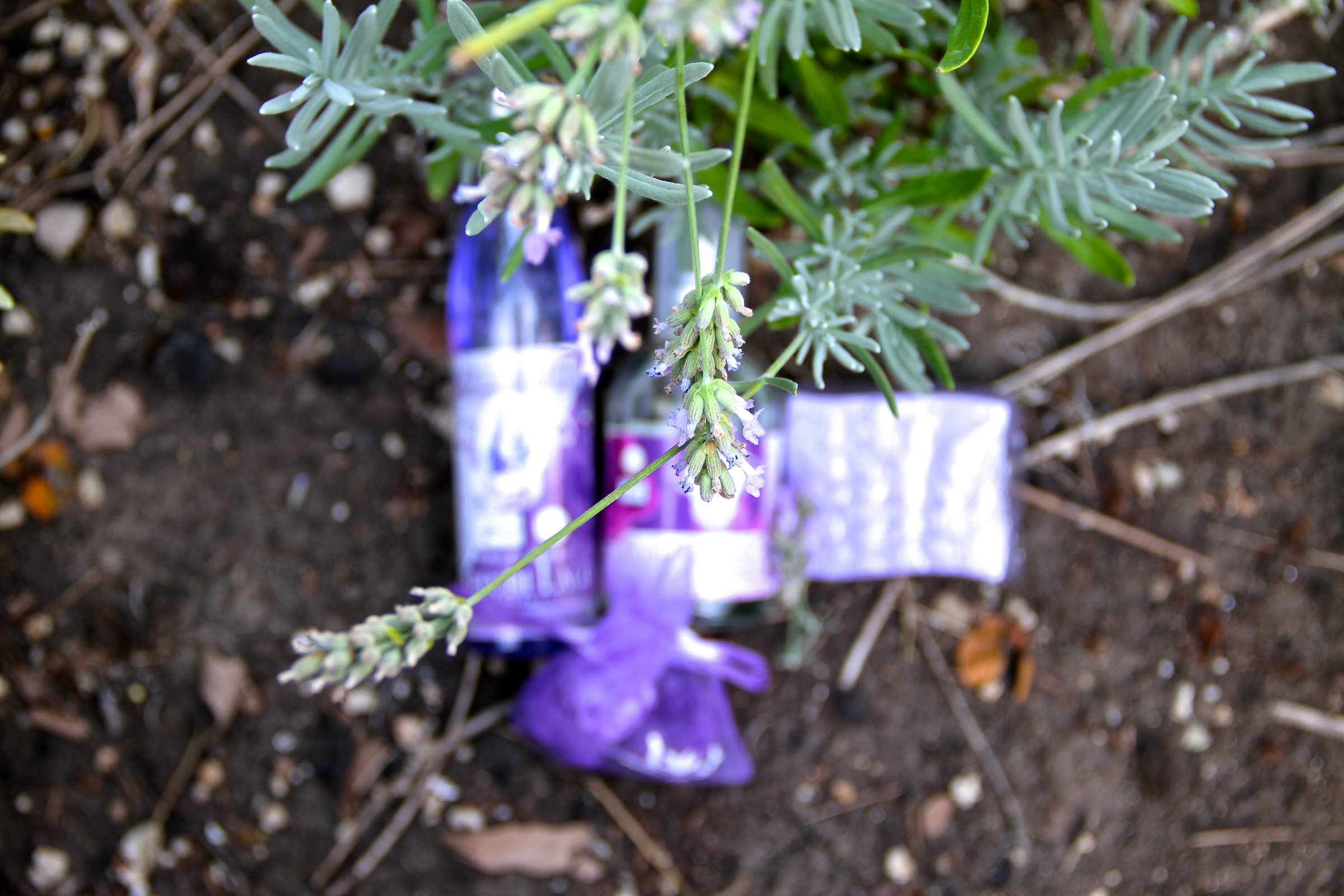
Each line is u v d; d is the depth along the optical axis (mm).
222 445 507
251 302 506
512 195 275
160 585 509
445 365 509
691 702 497
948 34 442
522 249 393
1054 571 526
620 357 498
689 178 334
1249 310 524
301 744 513
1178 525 527
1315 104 517
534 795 517
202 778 512
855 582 522
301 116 377
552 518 467
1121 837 530
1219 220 522
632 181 353
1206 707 531
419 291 507
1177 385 526
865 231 417
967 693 525
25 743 510
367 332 508
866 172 445
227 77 502
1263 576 529
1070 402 524
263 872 513
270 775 513
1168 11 500
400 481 510
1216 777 531
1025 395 523
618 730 478
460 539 481
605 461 481
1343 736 532
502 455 464
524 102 265
